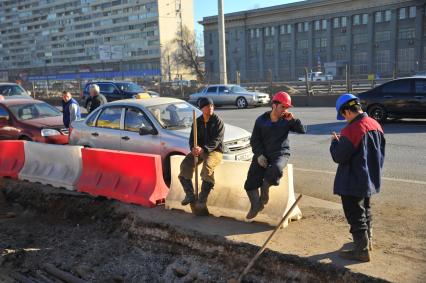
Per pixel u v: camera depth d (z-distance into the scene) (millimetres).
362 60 82375
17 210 7953
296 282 4637
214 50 102250
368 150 4285
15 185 8586
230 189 6145
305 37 89312
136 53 130250
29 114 11648
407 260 4531
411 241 5035
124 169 7137
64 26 146125
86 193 7586
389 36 78625
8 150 9328
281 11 91312
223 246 5305
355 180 4281
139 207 6715
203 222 5930
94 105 10781
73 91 43344
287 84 34562
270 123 5195
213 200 6223
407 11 76062
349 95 4324
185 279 5203
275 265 4836
